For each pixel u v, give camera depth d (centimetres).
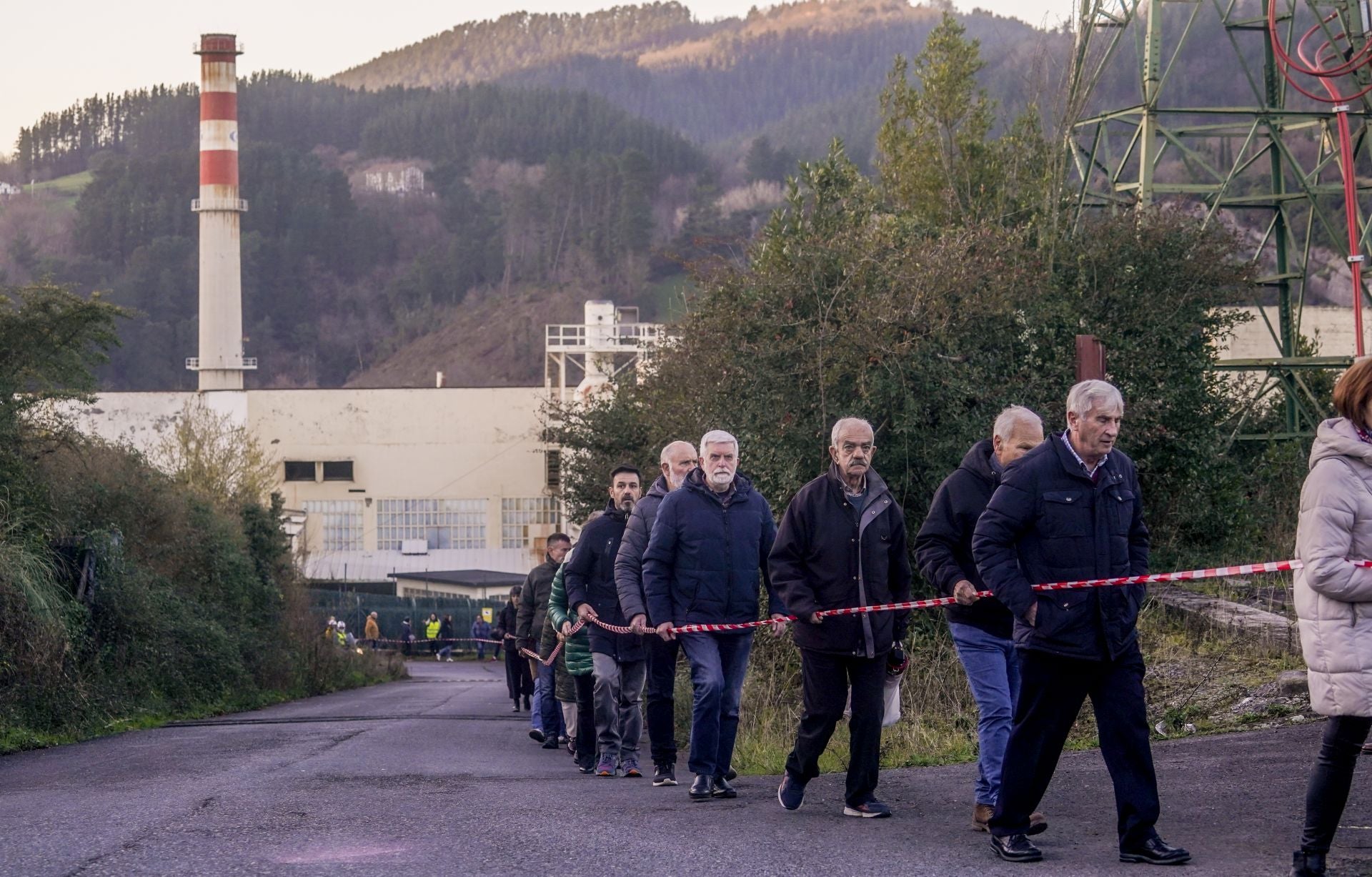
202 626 2036
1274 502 1823
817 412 1508
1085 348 1154
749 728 1067
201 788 852
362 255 16350
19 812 755
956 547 671
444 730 1445
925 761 906
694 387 1661
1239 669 1016
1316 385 2152
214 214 7094
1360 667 497
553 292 15512
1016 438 660
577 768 1011
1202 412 1792
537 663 1318
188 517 2319
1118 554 572
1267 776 728
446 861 588
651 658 866
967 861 578
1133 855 562
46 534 1772
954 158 2088
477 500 6531
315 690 2638
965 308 1506
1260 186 3534
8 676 1445
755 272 1616
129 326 13012
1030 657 574
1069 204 1889
